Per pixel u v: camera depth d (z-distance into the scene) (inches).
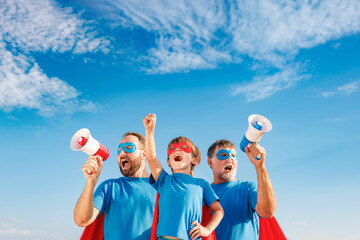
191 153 174.7
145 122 164.9
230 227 178.5
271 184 161.6
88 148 150.3
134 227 175.0
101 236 188.2
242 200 184.2
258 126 149.1
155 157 165.5
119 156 193.6
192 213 152.6
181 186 159.5
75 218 163.9
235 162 195.9
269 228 193.8
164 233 148.9
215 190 192.1
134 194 182.4
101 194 180.9
